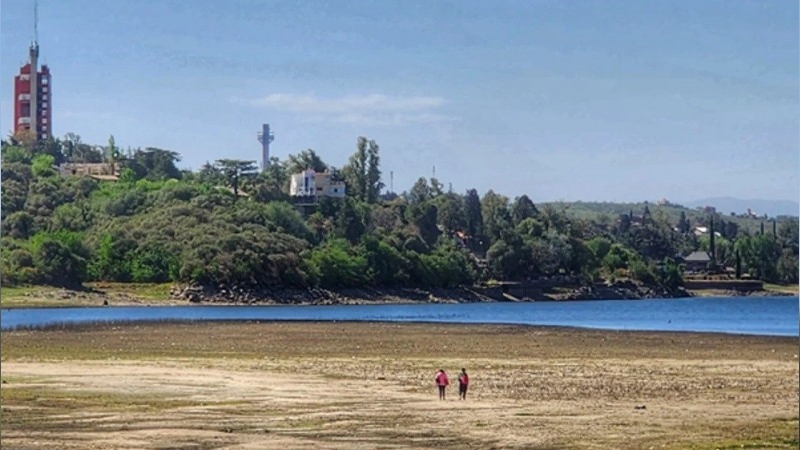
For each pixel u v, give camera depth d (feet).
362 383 224.74
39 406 188.55
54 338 375.45
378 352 311.47
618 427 167.43
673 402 196.75
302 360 282.15
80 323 484.74
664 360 285.64
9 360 280.10
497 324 486.38
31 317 570.05
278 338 374.22
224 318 560.20
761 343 355.15
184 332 409.90
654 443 153.99
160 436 156.87
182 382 225.76
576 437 158.51
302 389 213.25
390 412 182.50
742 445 152.25
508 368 260.01
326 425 167.94
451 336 388.37
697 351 318.65
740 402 196.85
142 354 303.68
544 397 203.10
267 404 191.42
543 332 417.90
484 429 164.86
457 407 188.14
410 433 161.27
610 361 281.54
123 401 195.11
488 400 198.39
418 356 296.92
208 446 149.18
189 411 182.60
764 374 247.50
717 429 166.20
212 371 250.16
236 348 327.67
